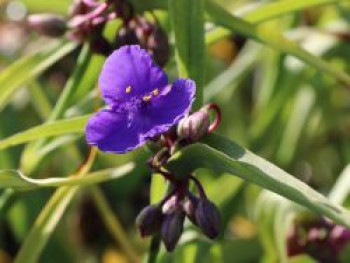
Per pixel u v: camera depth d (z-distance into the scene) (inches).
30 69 17.2
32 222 20.3
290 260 18.2
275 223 17.5
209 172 20.4
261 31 16.1
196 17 14.8
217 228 13.5
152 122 13.1
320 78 21.3
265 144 21.2
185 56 14.8
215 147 13.5
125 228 21.6
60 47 17.2
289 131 21.3
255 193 20.5
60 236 20.4
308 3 16.7
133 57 13.4
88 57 16.7
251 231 21.5
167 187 14.0
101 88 13.4
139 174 21.4
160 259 16.7
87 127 13.1
